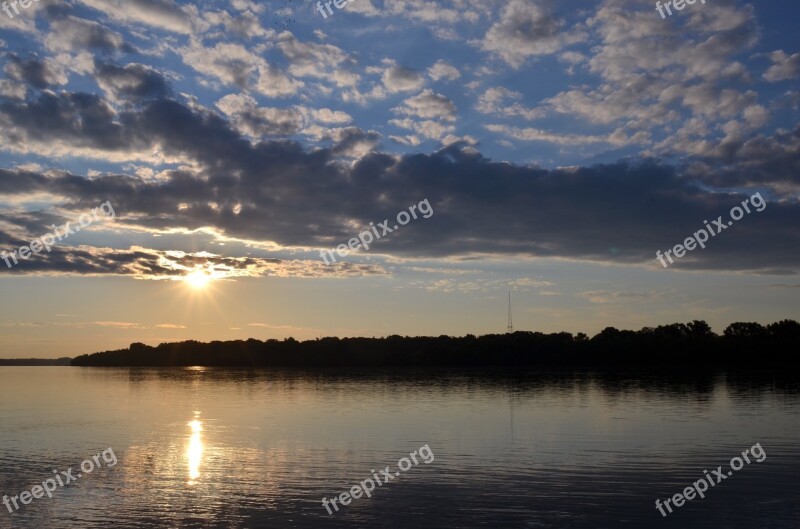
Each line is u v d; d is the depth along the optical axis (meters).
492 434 44.22
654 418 52.97
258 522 24.03
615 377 115.75
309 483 29.61
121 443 41.59
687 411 58.25
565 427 47.59
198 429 48.34
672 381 102.56
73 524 24.11
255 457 36.09
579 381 106.00
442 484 29.16
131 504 26.48
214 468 33.09
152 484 29.70
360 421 52.59
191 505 26.23
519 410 60.28
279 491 28.20
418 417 55.16
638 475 30.77
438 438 42.59
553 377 118.56
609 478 30.14
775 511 25.02
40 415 59.94
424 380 115.25
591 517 24.36
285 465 33.75
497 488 28.42
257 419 54.81
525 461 34.19
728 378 109.00
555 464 33.38
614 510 25.19
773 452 36.56
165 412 61.88
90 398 81.38
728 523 23.70
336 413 59.25
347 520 24.19
